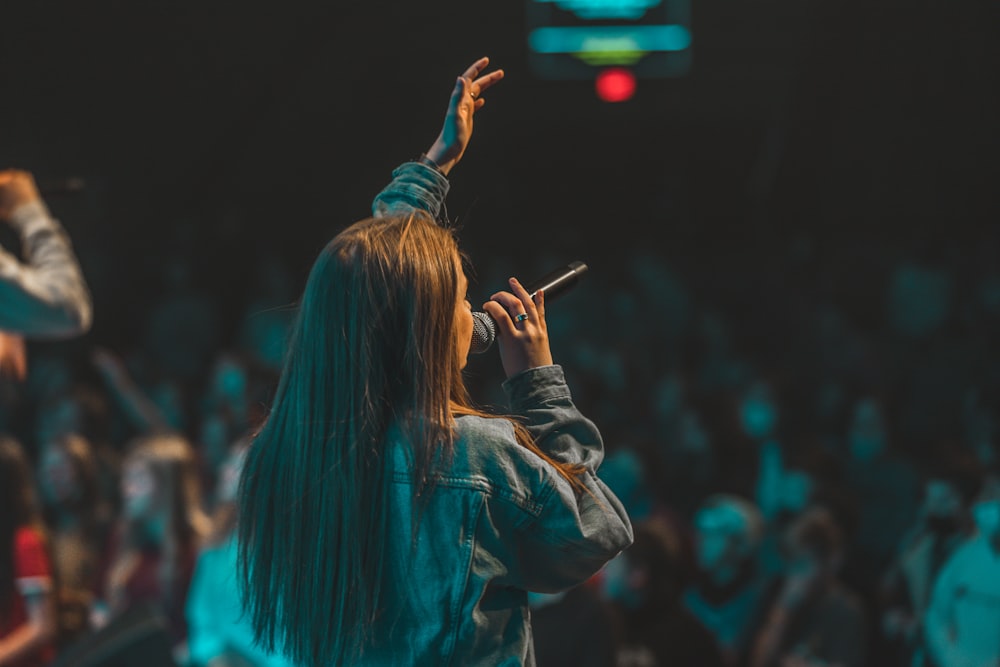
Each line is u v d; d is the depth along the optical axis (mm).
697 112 16000
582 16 15336
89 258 12352
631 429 8023
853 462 6570
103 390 8789
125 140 13391
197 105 14102
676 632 3980
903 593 4688
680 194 15227
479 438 1556
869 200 13195
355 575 1543
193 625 3885
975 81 12383
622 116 16078
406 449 1544
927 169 12820
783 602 4410
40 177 12492
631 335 11016
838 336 9812
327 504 1561
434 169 1908
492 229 15070
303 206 14680
